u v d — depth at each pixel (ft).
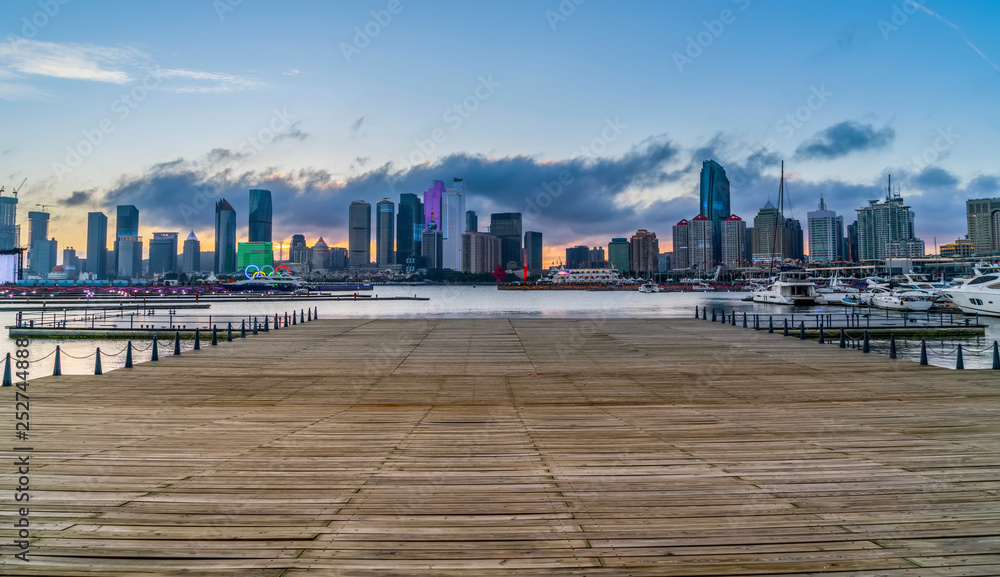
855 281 465.47
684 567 16.55
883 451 29.37
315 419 38.40
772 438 32.55
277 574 16.17
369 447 30.63
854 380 54.85
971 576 15.96
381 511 20.98
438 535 18.83
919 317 172.35
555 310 295.69
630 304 378.12
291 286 581.53
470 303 409.90
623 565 16.71
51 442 31.55
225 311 266.16
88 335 126.82
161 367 63.41
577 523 19.84
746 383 53.62
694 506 21.44
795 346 82.23
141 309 256.93
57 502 21.79
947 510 20.95
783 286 280.31
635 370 61.52
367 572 16.31
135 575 16.10
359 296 490.49
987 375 57.06
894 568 16.46
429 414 40.24
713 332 103.91
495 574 16.17
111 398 46.50
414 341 89.56
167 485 23.95
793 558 17.10
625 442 31.71
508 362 67.67
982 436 32.73
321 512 20.88
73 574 16.19
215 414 40.11
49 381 54.44
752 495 22.65
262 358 70.59
